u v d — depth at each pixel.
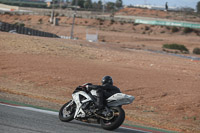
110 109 21.33
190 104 50.59
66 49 108.94
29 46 103.88
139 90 57.84
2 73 66.12
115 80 64.69
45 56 90.19
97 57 103.06
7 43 104.31
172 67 94.06
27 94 44.72
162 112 46.16
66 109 23.39
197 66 102.12
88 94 22.42
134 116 38.03
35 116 23.77
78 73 69.50
